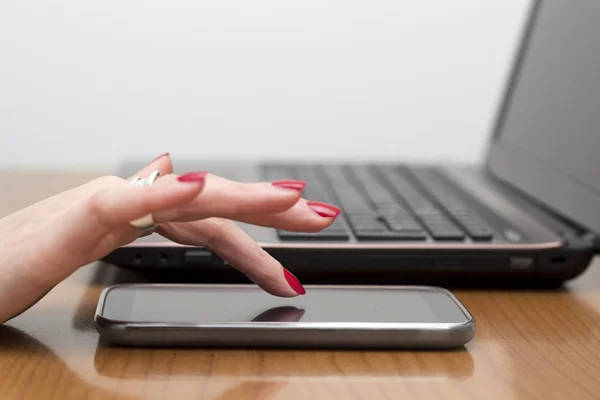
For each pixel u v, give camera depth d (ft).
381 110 5.57
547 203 2.76
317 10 5.43
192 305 1.74
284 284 1.80
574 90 2.79
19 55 5.42
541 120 3.02
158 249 2.04
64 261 1.59
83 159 5.57
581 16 2.89
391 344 1.65
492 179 3.30
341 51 5.49
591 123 2.58
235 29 5.43
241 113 5.54
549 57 3.14
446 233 2.20
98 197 1.53
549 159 2.84
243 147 5.57
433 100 5.57
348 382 1.51
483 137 5.61
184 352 1.63
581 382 1.55
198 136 5.56
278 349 1.66
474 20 5.48
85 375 1.50
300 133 5.57
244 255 1.80
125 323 1.60
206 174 1.42
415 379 1.54
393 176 3.22
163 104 5.51
